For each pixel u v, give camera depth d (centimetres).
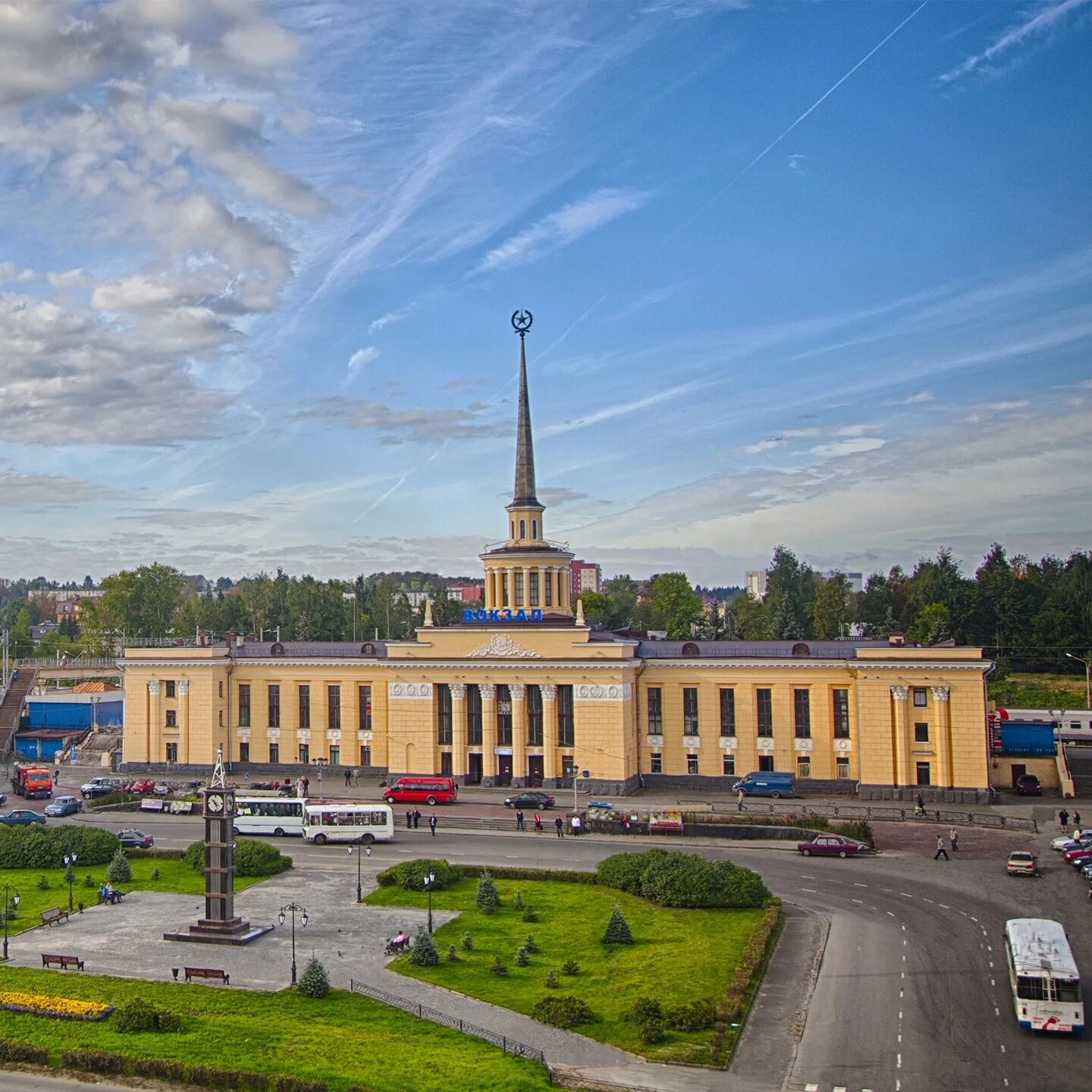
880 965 6500
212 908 7125
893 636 12625
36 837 9331
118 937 7175
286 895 8212
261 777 14050
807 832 9894
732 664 12794
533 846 9938
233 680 14388
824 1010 5812
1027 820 10656
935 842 9825
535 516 14100
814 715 12506
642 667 13075
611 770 12575
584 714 12700
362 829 10175
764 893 7762
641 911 7675
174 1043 5291
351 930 7275
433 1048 5262
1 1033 5431
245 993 6044
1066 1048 5300
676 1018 5569
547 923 7394
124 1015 5516
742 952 6681
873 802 11819
